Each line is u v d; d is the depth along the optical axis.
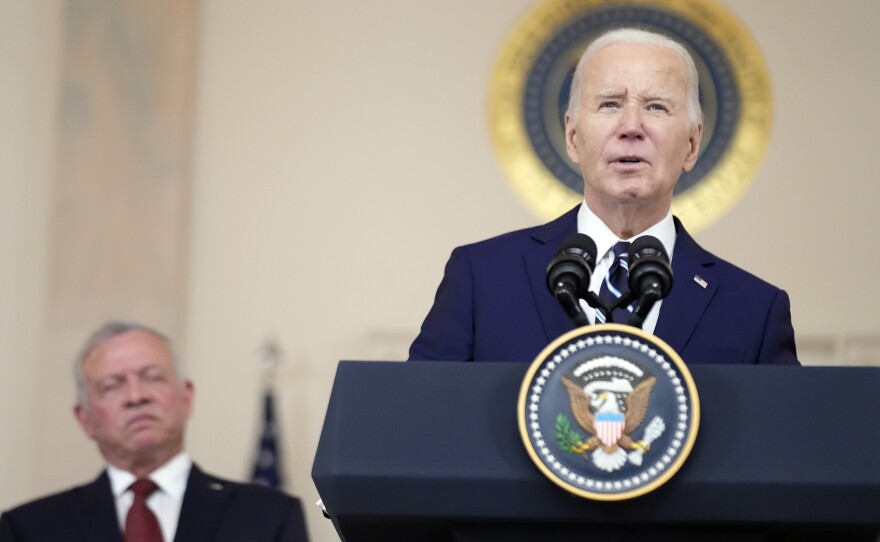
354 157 22.00
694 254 7.02
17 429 21.14
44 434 20.58
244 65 22.16
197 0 22.03
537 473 4.80
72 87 21.11
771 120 21.80
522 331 6.78
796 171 21.69
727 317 6.75
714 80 21.84
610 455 4.74
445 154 21.94
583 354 4.85
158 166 21.19
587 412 4.78
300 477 21.41
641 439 4.75
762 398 4.89
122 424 11.87
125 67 21.23
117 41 21.25
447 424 4.89
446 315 7.00
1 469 21.02
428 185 21.89
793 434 4.84
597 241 7.09
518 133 21.88
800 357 21.33
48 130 21.58
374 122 22.05
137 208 21.11
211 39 22.20
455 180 21.84
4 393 21.17
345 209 21.91
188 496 11.74
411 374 4.96
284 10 22.28
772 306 6.82
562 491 4.80
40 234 21.45
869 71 21.84
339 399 4.95
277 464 20.64
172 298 21.09
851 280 21.50
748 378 4.91
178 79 21.31
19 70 21.62
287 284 21.81
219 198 21.94
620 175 6.89
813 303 21.45
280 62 22.17
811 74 21.86
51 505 11.66
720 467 4.80
